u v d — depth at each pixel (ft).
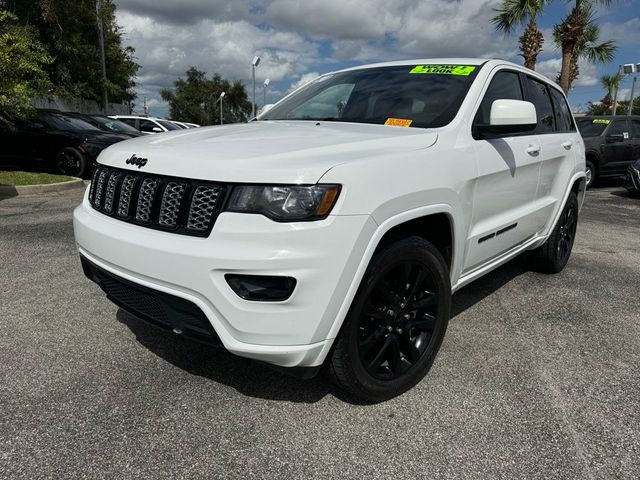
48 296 12.38
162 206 7.36
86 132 34.19
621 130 38.70
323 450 7.08
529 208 12.41
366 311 7.61
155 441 7.17
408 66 11.88
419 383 8.86
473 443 7.29
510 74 12.03
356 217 6.84
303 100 12.35
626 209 29.58
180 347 9.95
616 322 11.87
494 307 12.66
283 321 6.69
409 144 8.38
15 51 28.89
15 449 6.92
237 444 7.16
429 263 8.38
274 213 6.55
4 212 22.48
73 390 8.37
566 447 7.24
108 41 81.30
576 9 49.62
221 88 183.11
